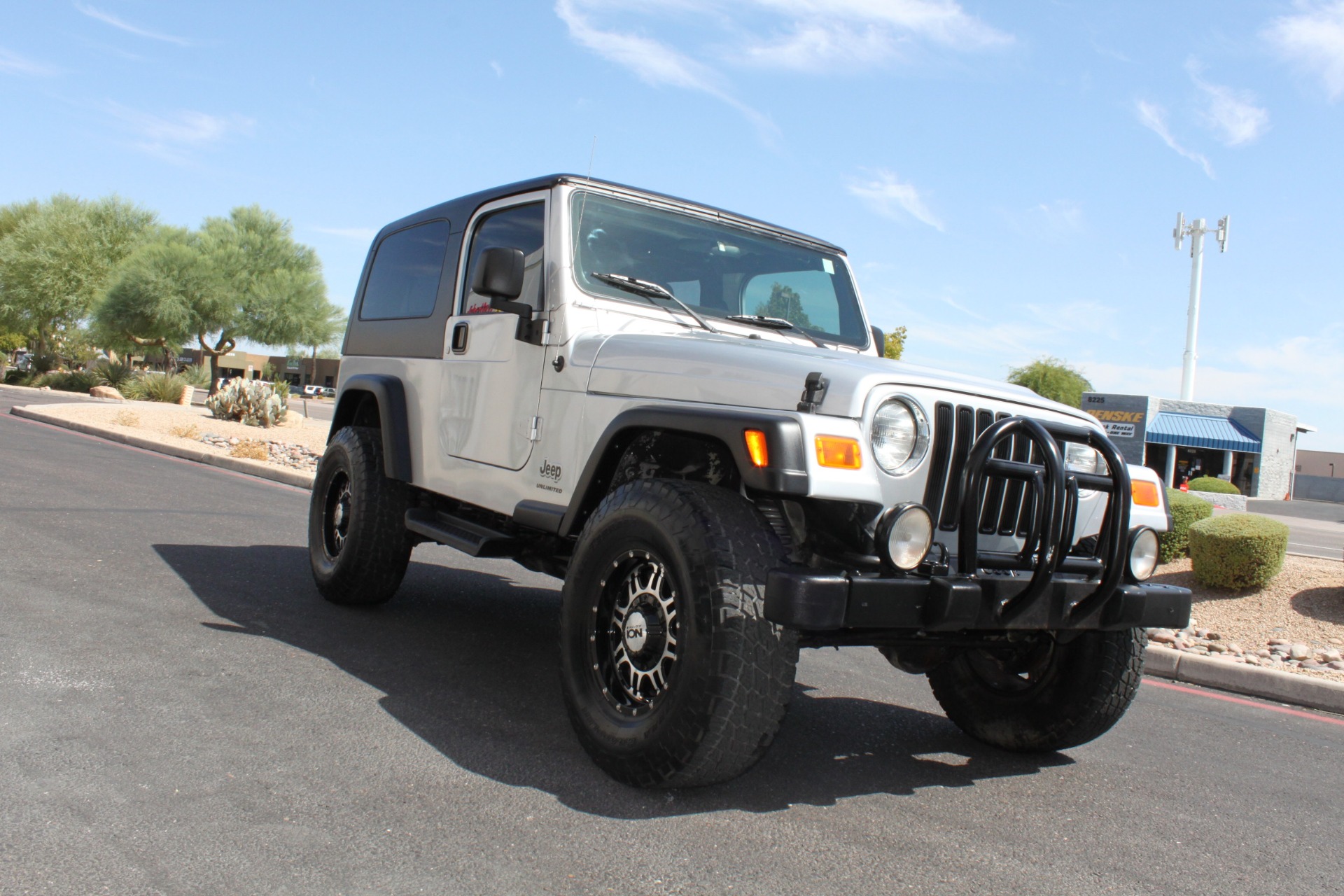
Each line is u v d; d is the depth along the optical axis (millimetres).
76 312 40688
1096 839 3025
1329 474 72562
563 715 3719
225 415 20984
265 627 4660
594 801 2889
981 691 4027
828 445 2746
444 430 4535
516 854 2498
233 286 34875
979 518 3090
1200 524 9023
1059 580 3059
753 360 3090
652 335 3605
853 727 4125
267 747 3109
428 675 4113
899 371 3092
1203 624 7930
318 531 5445
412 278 5180
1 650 3873
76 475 10016
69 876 2209
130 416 18516
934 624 2777
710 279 4266
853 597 2668
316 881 2277
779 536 3020
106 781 2740
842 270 4852
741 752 2756
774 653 2740
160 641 4223
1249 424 43844
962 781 3500
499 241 4395
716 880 2445
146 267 33656
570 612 3223
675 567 2848
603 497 3438
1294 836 3260
